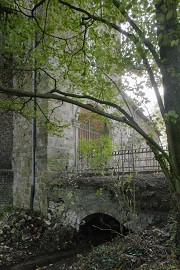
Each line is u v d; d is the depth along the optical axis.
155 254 3.82
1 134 9.88
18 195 9.27
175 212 3.68
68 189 7.27
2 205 9.25
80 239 7.16
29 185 8.81
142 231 4.71
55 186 7.73
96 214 7.12
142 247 4.05
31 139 8.87
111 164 6.52
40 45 6.61
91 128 10.14
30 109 7.80
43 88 8.32
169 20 2.83
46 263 5.98
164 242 4.06
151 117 3.58
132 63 3.61
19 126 9.48
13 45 6.40
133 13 3.17
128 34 3.12
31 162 8.80
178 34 2.72
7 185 9.59
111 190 5.92
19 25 6.04
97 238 7.48
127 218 5.57
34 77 8.27
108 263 4.03
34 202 8.47
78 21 5.55
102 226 7.62
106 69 4.77
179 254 3.55
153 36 2.93
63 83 7.08
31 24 6.13
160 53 3.15
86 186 6.70
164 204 4.95
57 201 7.66
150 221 5.19
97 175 6.94
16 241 6.98
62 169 8.37
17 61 7.55
